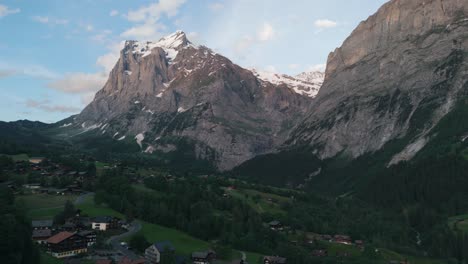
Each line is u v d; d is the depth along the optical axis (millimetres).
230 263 187625
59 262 158750
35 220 197250
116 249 184500
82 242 177000
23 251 144000
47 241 171750
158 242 181750
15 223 144500
